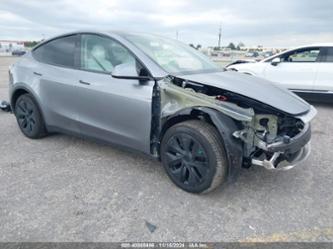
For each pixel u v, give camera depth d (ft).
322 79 21.12
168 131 8.99
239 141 8.00
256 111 8.65
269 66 23.24
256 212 8.09
